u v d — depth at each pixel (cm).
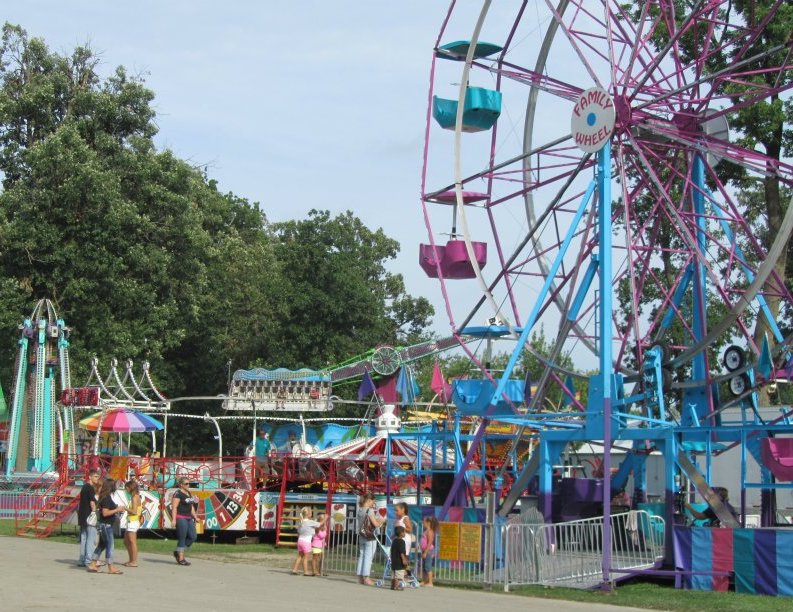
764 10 3962
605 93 2556
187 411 6688
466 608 1814
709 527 2267
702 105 2822
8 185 5438
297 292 6794
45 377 4434
